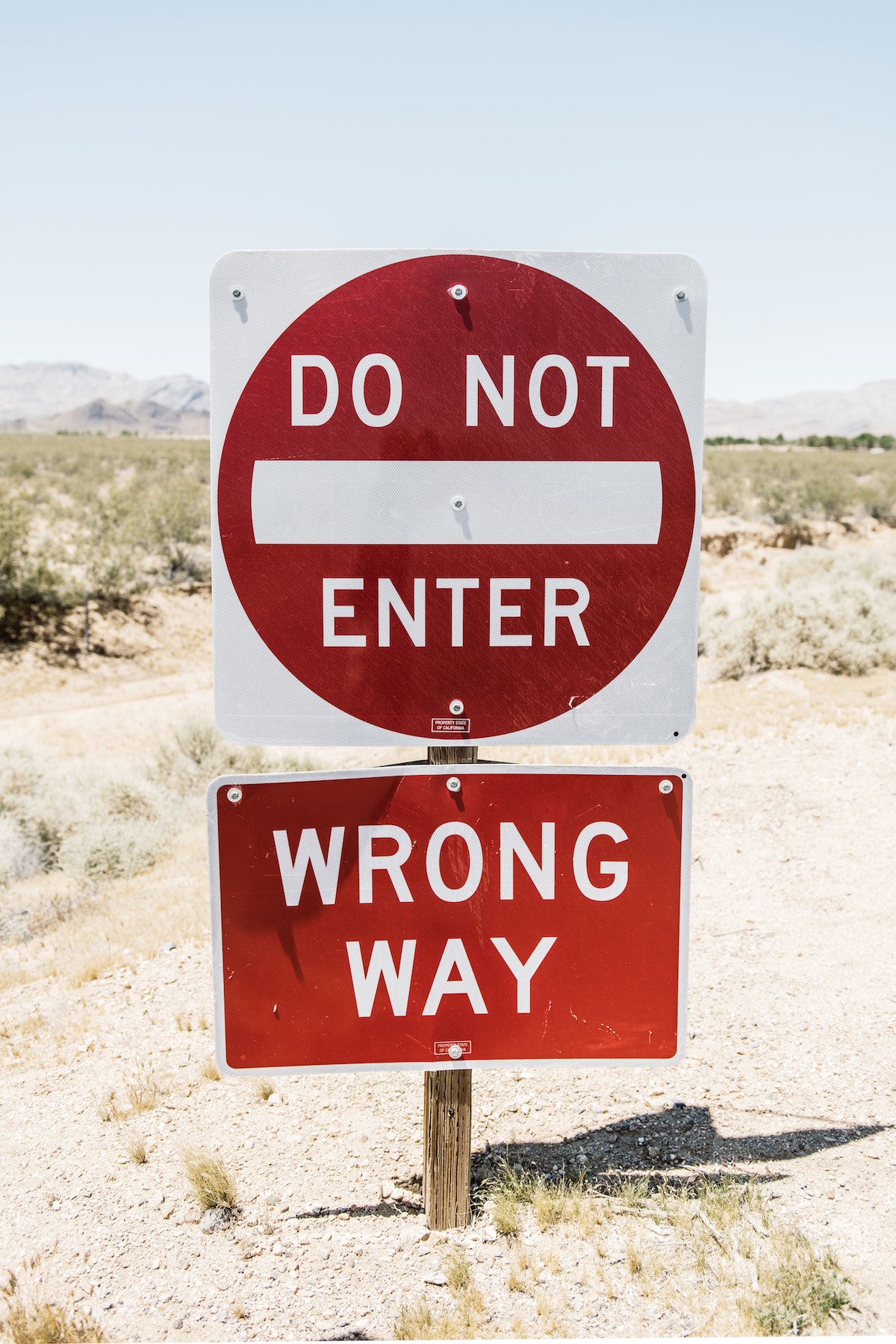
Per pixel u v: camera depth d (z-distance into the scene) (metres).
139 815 10.21
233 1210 3.20
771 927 5.82
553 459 2.62
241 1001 2.73
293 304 2.56
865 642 14.18
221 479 2.59
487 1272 2.79
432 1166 2.97
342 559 2.62
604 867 2.75
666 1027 2.80
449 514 2.62
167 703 18.27
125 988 5.45
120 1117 3.92
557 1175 3.30
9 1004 5.45
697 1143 3.47
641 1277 2.72
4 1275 2.93
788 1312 2.53
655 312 2.59
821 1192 3.11
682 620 2.68
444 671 2.67
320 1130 3.74
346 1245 2.97
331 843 2.71
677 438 2.62
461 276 2.57
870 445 87.56
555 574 2.65
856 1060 4.06
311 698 2.67
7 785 10.90
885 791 8.47
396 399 2.59
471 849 2.73
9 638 21.42
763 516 34.62
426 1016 2.78
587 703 2.70
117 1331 2.64
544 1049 2.80
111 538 26.70
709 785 9.01
